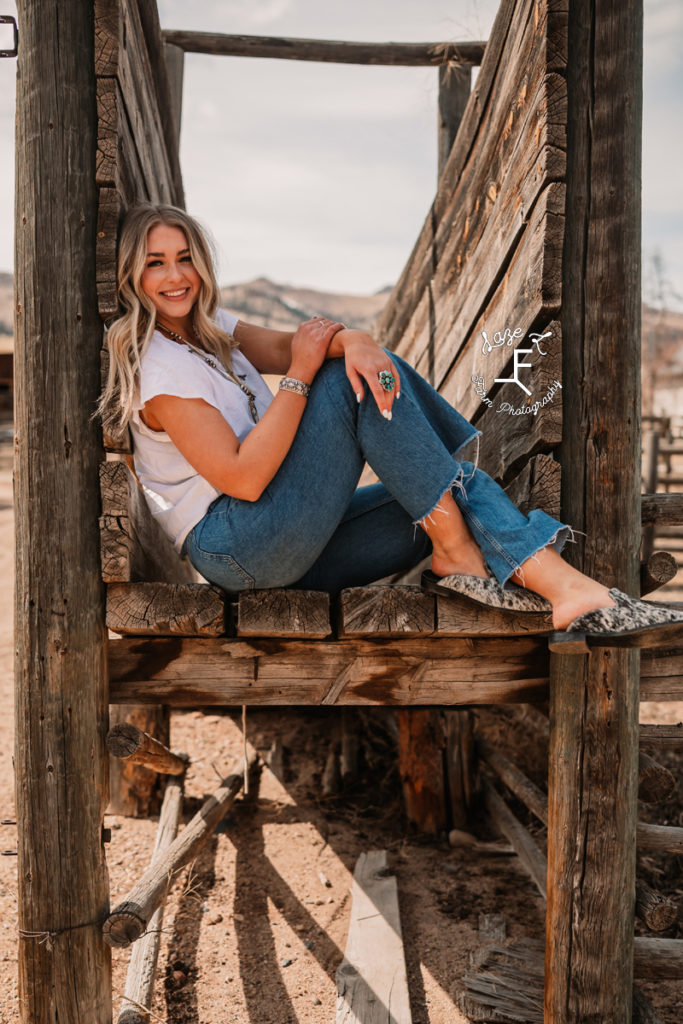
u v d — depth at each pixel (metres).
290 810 3.86
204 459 2.10
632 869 2.30
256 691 2.29
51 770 2.13
